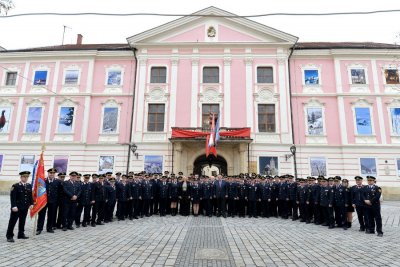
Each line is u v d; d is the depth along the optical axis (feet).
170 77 82.89
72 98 83.92
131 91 83.97
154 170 77.36
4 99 85.46
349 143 78.38
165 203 51.85
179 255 23.95
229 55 83.30
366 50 82.79
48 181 35.12
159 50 84.94
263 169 76.43
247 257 23.71
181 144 75.92
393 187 75.66
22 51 86.99
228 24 84.99
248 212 51.24
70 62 86.74
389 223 41.86
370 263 22.25
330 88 82.43
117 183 45.85
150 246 26.96
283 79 81.46
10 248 25.63
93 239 29.99
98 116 83.05
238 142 74.64
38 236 31.40
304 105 81.41
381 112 80.12
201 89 81.76
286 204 48.85
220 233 33.99
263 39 83.97
